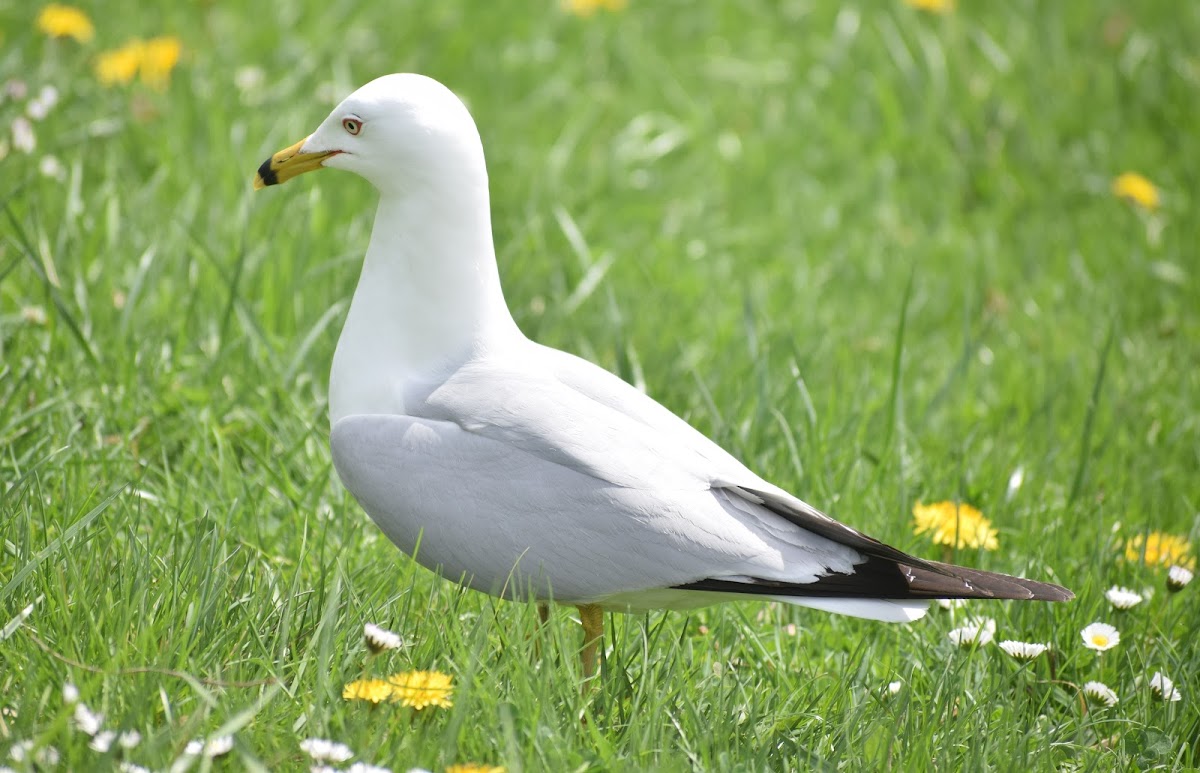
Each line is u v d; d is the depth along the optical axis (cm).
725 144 1475
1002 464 957
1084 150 1497
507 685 640
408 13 1554
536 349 733
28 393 852
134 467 822
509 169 1352
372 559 767
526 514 657
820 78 1579
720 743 629
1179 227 1373
